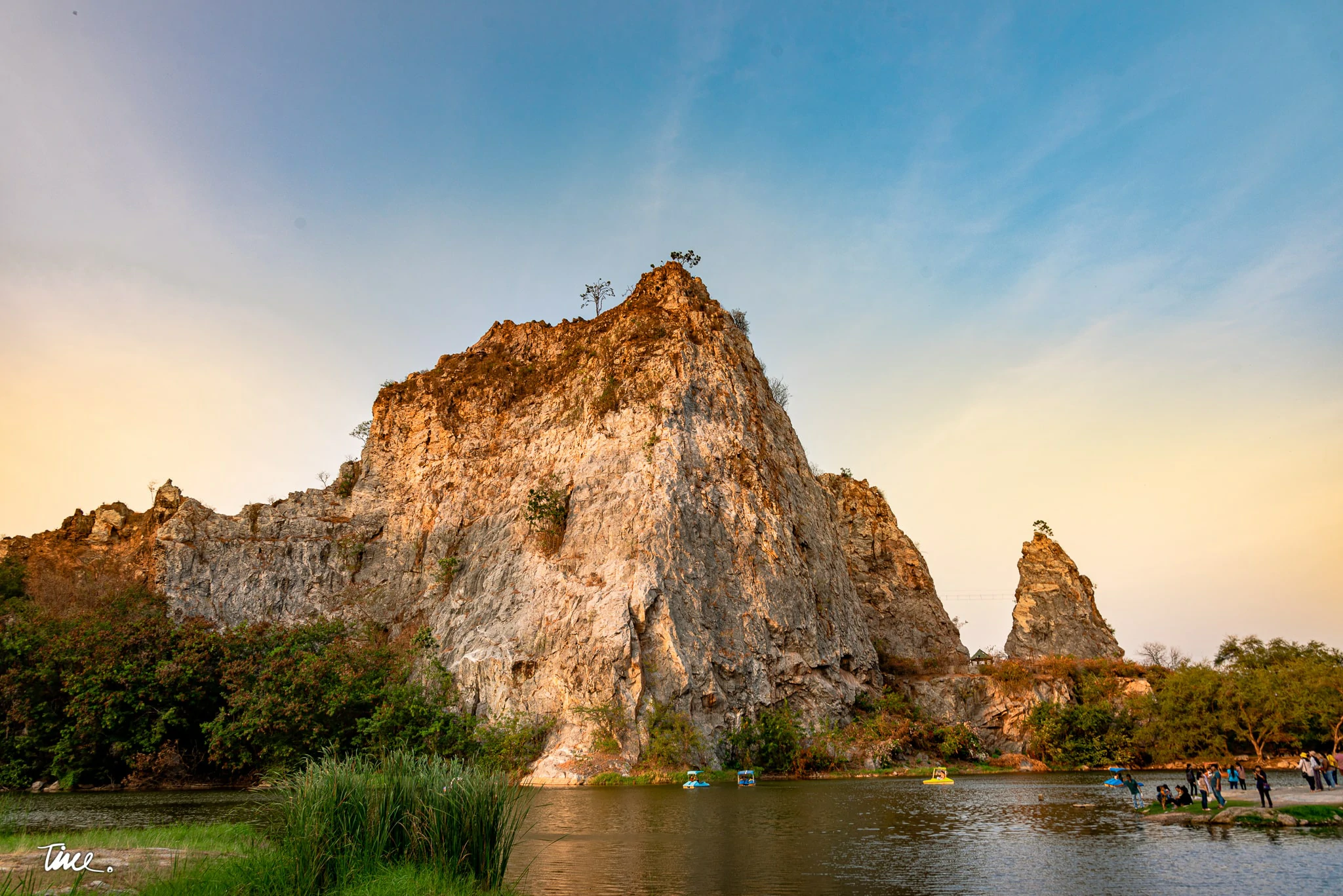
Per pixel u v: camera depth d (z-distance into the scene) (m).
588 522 75.31
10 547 96.12
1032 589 115.94
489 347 103.12
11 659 60.47
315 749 59.41
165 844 23.05
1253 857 24.05
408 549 88.88
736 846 27.27
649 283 95.44
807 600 75.56
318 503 94.50
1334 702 66.12
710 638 67.50
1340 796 36.28
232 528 90.06
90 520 99.88
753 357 95.88
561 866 23.53
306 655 63.03
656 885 20.69
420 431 96.50
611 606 65.38
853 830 31.12
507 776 21.78
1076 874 21.97
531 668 65.88
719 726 63.81
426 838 18.27
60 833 25.95
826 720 68.81
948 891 19.86
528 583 73.81
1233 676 73.44
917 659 99.62
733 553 73.50
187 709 60.97
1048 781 57.88
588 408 85.06
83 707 56.62
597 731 59.75
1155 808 36.69
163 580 85.06
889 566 112.88
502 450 89.81
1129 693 79.00
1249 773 63.16
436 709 62.25
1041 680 82.44
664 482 74.06
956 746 74.19
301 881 16.81
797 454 92.38
